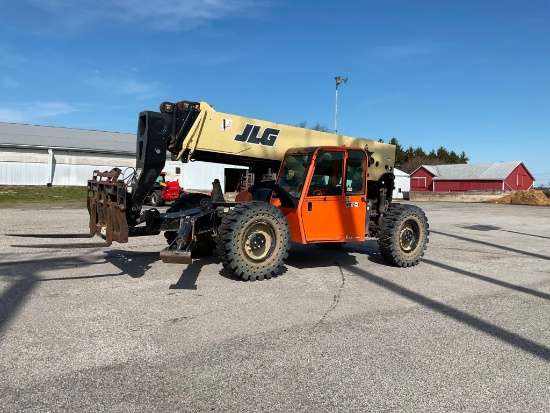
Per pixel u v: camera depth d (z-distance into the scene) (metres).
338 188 7.39
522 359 4.00
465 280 7.09
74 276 6.72
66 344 4.11
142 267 7.45
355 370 3.71
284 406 3.13
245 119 7.42
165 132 6.72
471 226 16.27
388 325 4.82
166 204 24.70
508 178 50.97
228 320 4.86
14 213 16.92
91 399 3.17
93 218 7.12
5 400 3.13
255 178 8.49
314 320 4.93
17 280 6.42
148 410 3.04
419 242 8.11
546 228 15.84
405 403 3.21
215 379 3.50
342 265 8.07
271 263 6.67
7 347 4.02
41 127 38.81
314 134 8.09
